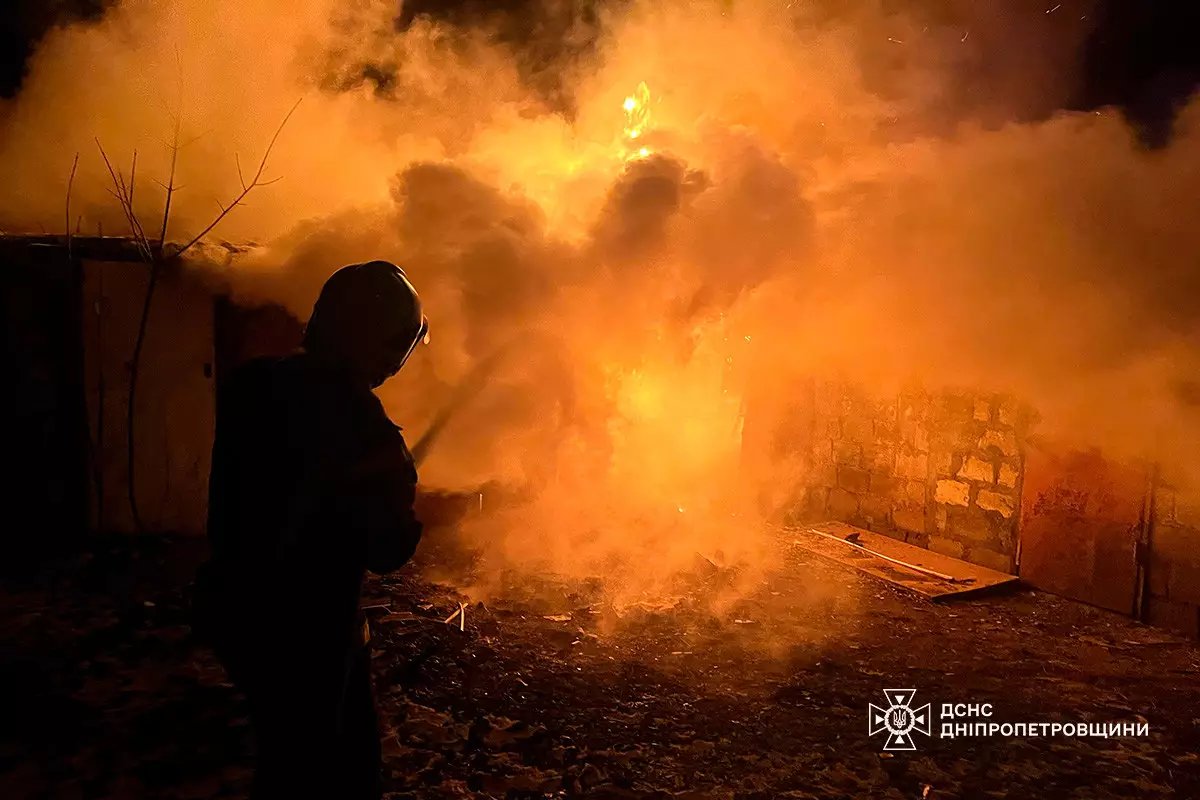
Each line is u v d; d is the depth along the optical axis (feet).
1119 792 11.59
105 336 19.45
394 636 15.16
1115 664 15.81
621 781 11.25
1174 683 15.05
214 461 7.43
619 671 14.67
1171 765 12.32
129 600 16.39
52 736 11.51
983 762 12.21
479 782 10.97
